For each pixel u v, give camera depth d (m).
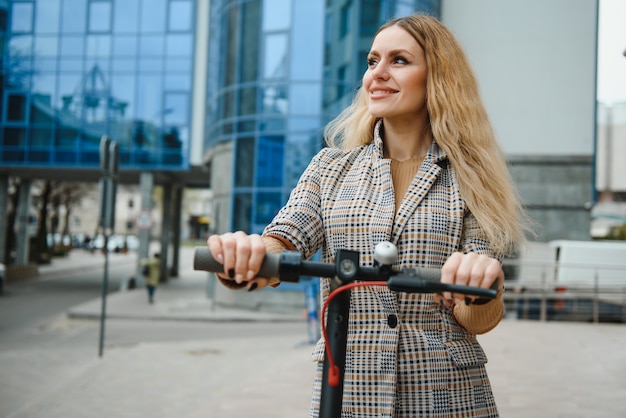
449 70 1.75
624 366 7.39
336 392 1.31
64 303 19.33
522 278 14.70
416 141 1.81
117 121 24.50
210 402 6.59
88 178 28.58
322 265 1.29
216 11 22.67
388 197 1.66
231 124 19.89
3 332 13.15
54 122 24.56
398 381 1.54
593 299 13.37
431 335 1.58
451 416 1.55
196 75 24.61
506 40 20.67
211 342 11.80
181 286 27.17
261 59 19.33
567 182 20.28
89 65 24.64
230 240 1.27
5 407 6.76
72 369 8.98
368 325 1.57
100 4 24.69
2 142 24.59
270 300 17.95
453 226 1.64
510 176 1.88
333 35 18.77
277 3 19.22
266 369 8.73
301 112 18.86
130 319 15.94
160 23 24.61
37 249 37.84
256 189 19.22
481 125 1.80
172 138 24.48
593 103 20.28
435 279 1.28
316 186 1.76
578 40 20.41
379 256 1.25
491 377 6.67
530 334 10.34
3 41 24.75
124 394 7.13
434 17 1.83
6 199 27.64
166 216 30.08
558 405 5.40
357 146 1.94
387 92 1.75
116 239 63.94
